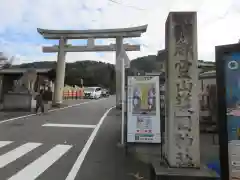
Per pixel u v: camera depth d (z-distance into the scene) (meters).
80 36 22.30
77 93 40.34
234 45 3.49
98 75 74.75
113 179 5.00
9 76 22.67
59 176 5.09
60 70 22.81
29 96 18.53
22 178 4.92
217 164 5.94
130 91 7.23
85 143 8.25
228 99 3.52
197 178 4.05
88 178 5.02
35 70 20.81
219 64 3.57
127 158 6.50
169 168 4.36
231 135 3.50
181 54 4.49
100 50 22.17
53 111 18.61
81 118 14.85
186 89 4.45
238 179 3.45
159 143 6.97
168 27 4.66
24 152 6.95
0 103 21.06
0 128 10.86
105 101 33.56
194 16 4.52
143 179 5.01
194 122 4.41
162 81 7.80
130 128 7.09
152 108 7.13
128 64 8.25
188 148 4.38
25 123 12.44
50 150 7.24
